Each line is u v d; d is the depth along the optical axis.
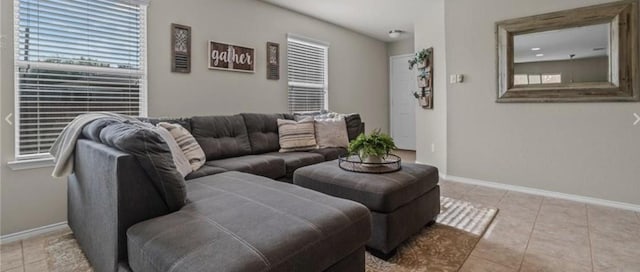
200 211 1.37
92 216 1.61
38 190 2.32
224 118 3.10
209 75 3.40
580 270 1.73
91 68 2.57
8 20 2.18
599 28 2.82
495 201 2.98
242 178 2.00
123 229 1.31
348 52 5.34
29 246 2.10
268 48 3.99
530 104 3.24
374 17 4.66
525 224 2.40
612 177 2.85
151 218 1.37
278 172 2.78
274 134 3.49
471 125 3.66
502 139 3.44
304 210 1.37
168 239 1.13
